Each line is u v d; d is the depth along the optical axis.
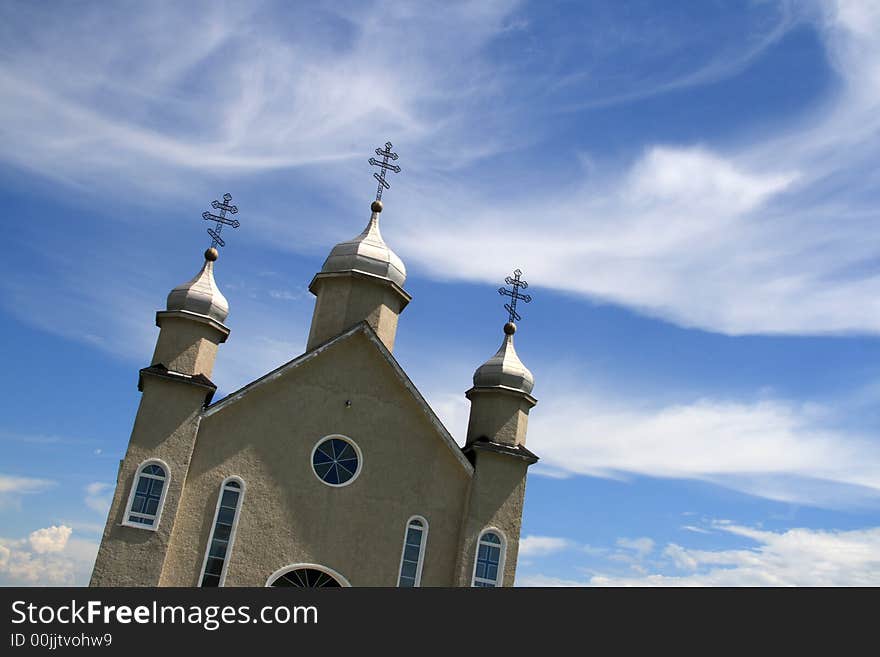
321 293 34.78
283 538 28.72
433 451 31.20
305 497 29.39
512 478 31.56
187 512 28.08
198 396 29.17
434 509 30.58
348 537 29.38
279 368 30.23
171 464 28.14
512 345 35.12
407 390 31.39
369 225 36.28
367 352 31.66
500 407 33.22
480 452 31.59
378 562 29.34
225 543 28.17
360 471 30.22
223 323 31.84
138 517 27.41
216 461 28.91
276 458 29.52
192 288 31.62
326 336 33.56
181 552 27.61
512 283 36.31
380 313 34.25
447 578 29.88
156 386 28.95
